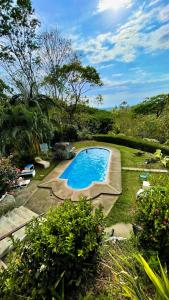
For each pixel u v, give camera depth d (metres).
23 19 13.53
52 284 2.47
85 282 2.70
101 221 3.12
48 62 16.77
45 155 12.62
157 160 11.59
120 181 8.86
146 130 17.78
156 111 21.47
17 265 2.54
